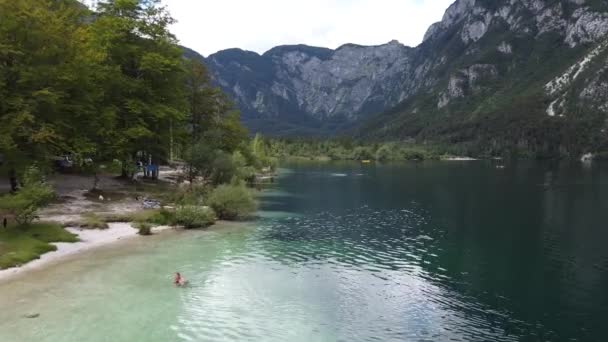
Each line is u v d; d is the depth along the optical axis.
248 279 33.09
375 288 32.81
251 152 129.12
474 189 101.19
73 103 53.47
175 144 79.75
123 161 66.06
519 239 50.34
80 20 66.00
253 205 62.62
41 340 21.81
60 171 72.50
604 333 26.33
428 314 28.45
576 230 55.44
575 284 35.06
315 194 89.12
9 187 53.34
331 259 40.03
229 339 23.45
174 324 24.66
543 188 103.19
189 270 34.19
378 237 50.12
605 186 107.75
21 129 45.62
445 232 53.59
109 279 31.02
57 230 40.69
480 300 31.25
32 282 29.55
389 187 104.69
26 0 50.16
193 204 57.12
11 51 44.75
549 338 25.59
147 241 42.06
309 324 25.95
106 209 50.97
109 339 22.36
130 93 65.31
